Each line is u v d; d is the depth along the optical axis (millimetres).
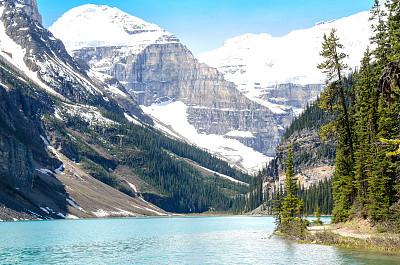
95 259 60656
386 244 61125
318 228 94312
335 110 71812
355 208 80625
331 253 59094
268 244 76312
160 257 62281
